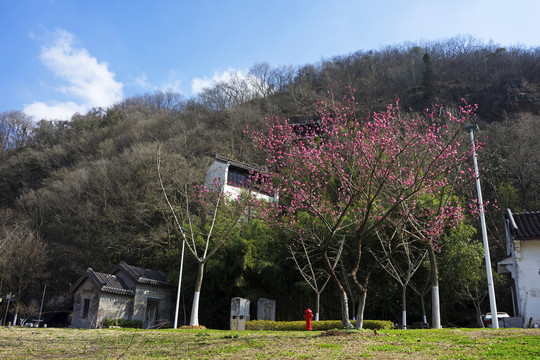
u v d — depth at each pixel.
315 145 18.19
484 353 7.77
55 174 53.25
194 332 15.62
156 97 87.75
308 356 8.41
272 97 61.22
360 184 13.80
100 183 45.34
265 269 26.23
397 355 8.09
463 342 9.56
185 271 27.66
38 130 71.56
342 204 18.45
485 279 25.05
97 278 26.39
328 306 25.94
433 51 78.62
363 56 74.69
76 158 60.22
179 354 9.91
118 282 27.66
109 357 9.28
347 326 12.28
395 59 73.44
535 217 19.52
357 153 15.72
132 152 49.16
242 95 67.69
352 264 25.11
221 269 26.28
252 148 43.28
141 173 42.59
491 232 31.38
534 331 12.02
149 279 28.06
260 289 26.81
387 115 16.75
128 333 16.03
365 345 9.57
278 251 26.92
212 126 55.47
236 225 27.17
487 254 16.80
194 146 49.16
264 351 9.56
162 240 34.47
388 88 62.97
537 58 67.56
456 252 22.61
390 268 23.20
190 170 39.75
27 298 38.66
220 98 66.62
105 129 66.06
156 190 39.00
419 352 8.37
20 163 59.91
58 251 40.19
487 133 40.19
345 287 24.95
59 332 17.31
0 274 35.91
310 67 71.06
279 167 19.45
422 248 23.00
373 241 24.03
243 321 19.98
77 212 42.78
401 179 15.66
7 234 37.72
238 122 52.03
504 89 61.06
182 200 36.41
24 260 36.78
